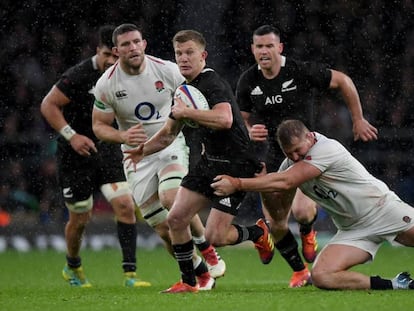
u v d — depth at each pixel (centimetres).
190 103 2894
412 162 7200
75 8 7900
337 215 3003
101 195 7112
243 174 2995
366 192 2947
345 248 2961
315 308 2400
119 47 3338
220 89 2911
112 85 3400
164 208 3478
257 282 4016
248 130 3372
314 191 2983
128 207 3888
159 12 7819
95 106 3434
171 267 5134
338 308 2392
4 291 3431
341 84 3550
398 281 2925
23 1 7931
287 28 7988
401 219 2973
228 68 7769
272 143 3609
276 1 7938
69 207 3969
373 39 8006
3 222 6875
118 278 4541
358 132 3581
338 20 8038
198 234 3412
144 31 7806
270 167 3625
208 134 2962
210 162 2972
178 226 2966
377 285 2920
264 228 3534
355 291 2888
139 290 3366
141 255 5944
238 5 7850
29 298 2992
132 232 3891
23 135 7362
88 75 3844
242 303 2559
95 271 4944
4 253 6200
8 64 7806
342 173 2916
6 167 7156
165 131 3006
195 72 2933
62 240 6688
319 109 7381
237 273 4731
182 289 3033
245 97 3606
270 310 2372
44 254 6109
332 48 7994
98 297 2931
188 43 2916
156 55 7806
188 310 2406
